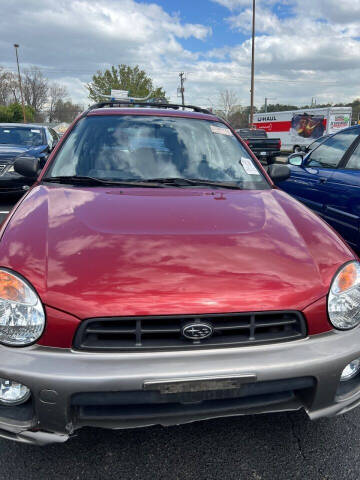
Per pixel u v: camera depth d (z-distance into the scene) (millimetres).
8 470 1612
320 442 1799
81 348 1383
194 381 1365
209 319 1428
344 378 1627
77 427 1443
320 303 1518
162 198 2086
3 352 1390
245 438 1813
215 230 1748
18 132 7406
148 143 2643
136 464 1661
